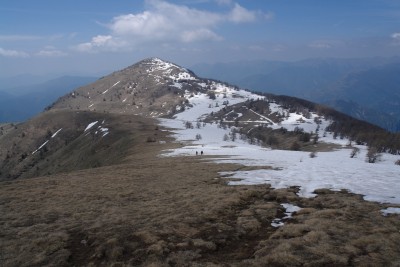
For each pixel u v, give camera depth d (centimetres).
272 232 2117
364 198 2783
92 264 1777
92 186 3962
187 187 3600
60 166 17575
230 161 6184
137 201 3083
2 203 3203
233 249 1891
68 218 2592
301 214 2406
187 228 2188
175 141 14012
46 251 1964
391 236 1853
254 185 3459
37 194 3572
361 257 1634
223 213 2522
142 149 12325
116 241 1995
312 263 1608
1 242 2123
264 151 9706
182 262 1711
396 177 3838
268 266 1619
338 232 1966
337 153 14225
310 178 3791
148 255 1817
